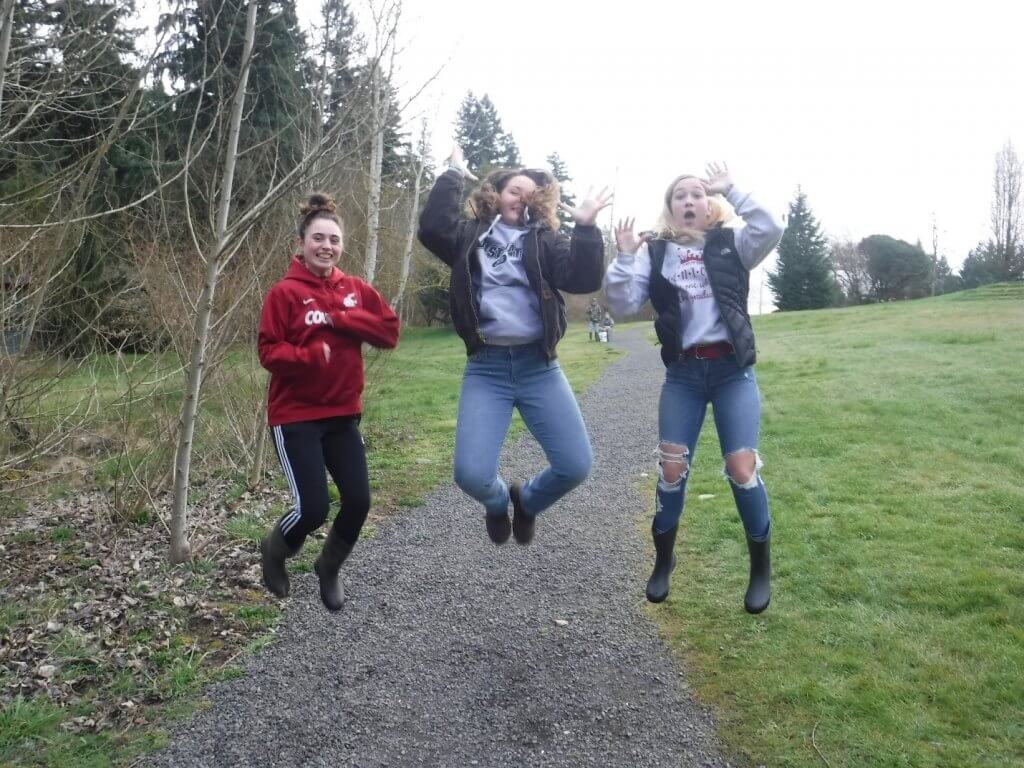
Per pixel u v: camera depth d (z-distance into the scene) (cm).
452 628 440
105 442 663
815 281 4588
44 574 504
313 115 684
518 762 318
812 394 1036
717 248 360
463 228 355
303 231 342
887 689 351
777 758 314
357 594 486
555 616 455
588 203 330
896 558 489
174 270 675
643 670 391
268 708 355
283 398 331
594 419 1103
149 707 353
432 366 1845
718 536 563
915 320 2217
